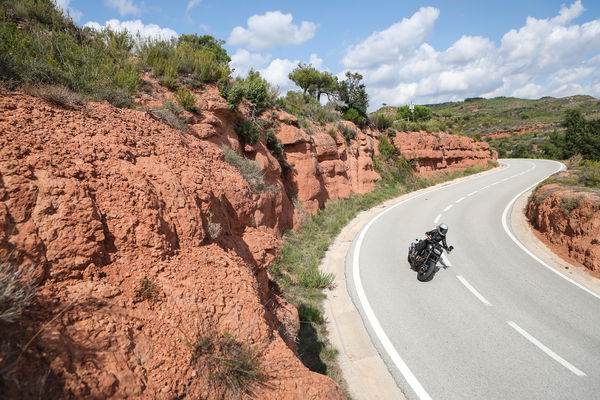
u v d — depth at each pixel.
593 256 8.82
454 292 7.62
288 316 5.07
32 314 2.15
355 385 4.82
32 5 8.53
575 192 10.91
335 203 15.78
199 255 3.64
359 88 24.41
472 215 15.42
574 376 4.81
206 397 2.41
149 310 2.74
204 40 19.58
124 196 3.32
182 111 7.70
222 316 3.07
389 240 11.70
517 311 6.72
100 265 2.81
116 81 7.33
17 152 2.86
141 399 2.14
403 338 5.89
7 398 1.66
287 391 2.72
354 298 7.40
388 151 24.03
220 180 5.41
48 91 4.30
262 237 5.49
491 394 4.52
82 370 2.01
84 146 3.54
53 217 2.64
